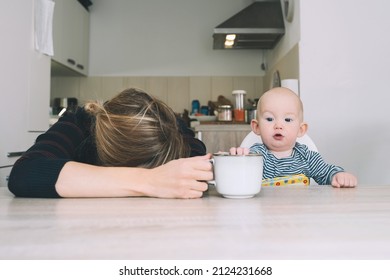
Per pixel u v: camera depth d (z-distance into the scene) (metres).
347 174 0.83
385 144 2.08
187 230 0.35
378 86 2.08
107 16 3.62
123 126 0.63
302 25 2.12
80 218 0.42
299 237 0.33
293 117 1.18
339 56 2.10
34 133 2.13
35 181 0.58
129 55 3.62
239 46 3.20
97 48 3.61
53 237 0.33
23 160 0.63
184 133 0.93
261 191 0.70
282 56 2.74
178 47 3.61
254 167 0.57
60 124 0.81
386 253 0.29
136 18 3.62
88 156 0.76
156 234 0.34
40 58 2.22
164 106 0.70
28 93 2.04
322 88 2.10
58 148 0.72
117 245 0.30
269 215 0.43
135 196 0.60
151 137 0.63
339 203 0.53
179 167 0.58
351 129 2.09
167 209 0.48
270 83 3.26
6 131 1.75
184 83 3.61
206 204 0.52
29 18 2.05
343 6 2.09
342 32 2.10
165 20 3.62
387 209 0.48
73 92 3.56
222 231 0.35
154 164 0.64
